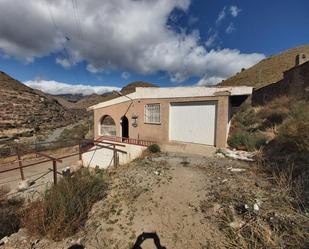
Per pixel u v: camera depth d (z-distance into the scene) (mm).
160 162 7980
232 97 11258
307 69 15445
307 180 4078
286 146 6520
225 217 3658
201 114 9805
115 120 14336
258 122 13031
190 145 9797
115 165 11570
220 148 8875
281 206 3559
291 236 2822
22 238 3668
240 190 4570
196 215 3955
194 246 3172
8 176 12500
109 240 3539
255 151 7660
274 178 4691
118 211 4480
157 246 3297
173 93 10680
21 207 6633
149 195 5109
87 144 15961
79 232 3830
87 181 5688
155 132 11547
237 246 2943
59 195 4535
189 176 6074
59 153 19844
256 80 39062
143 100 12156
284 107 12828
